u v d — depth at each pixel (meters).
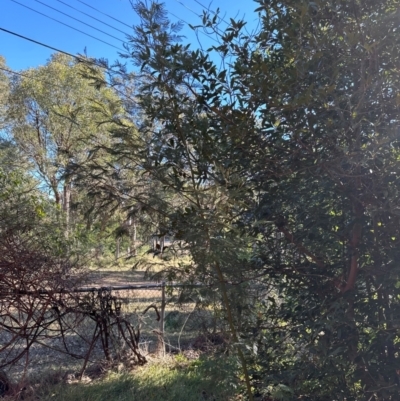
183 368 4.75
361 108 2.07
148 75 2.46
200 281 2.46
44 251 4.35
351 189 2.27
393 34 2.04
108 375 4.62
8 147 9.88
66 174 2.48
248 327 2.56
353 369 2.36
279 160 2.31
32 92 16.41
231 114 2.31
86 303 4.64
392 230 2.27
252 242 2.56
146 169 2.37
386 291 2.32
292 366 2.47
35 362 4.80
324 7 2.09
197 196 2.25
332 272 2.53
